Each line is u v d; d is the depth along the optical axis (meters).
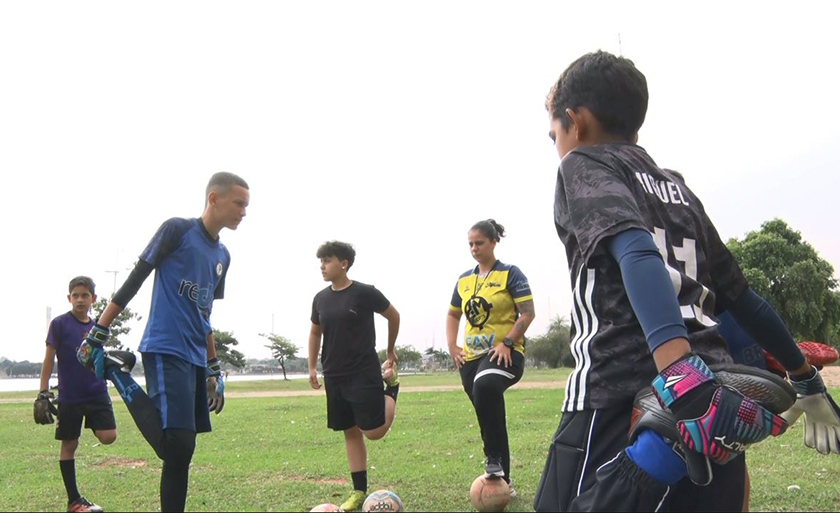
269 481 5.29
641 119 1.97
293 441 8.06
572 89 1.95
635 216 1.60
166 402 3.60
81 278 5.14
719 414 1.35
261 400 17.88
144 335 3.75
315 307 4.99
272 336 55.91
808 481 4.64
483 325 4.78
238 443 7.91
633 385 1.67
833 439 2.04
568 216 1.79
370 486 4.99
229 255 4.32
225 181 4.05
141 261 3.71
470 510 4.15
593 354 1.73
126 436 9.03
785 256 38.81
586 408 1.71
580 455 1.70
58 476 5.82
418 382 30.02
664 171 1.96
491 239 4.95
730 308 2.01
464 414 11.06
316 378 5.14
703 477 1.42
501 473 4.11
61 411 4.78
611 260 1.72
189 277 3.85
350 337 4.64
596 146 1.85
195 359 3.82
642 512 1.53
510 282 4.75
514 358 4.43
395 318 4.88
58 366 4.89
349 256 4.79
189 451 3.63
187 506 4.38
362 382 4.59
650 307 1.50
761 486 4.47
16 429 10.80
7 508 4.55
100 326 3.63
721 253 1.97
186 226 3.91
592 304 1.76
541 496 1.76
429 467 5.79
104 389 5.04
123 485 5.30
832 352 2.09
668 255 1.74
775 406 1.46
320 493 4.78
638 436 1.56
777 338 2.00
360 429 4.65
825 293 38.12
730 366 1.52
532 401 13.41
